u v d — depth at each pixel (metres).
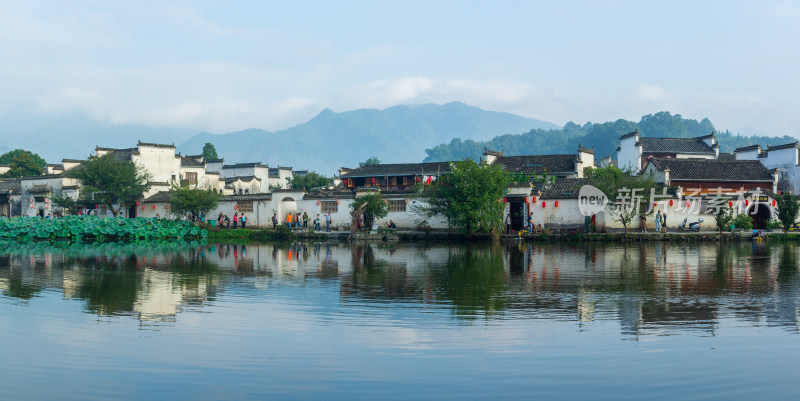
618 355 15.28
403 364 14.62
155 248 43.47
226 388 13.19
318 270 30.05
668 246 45.22
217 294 22.89
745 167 61.22
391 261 34.44
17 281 25.91
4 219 53.56
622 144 85.56
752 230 51.38
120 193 63.22
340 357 15.09
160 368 14.30
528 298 22.09
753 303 21.12
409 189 68.00
